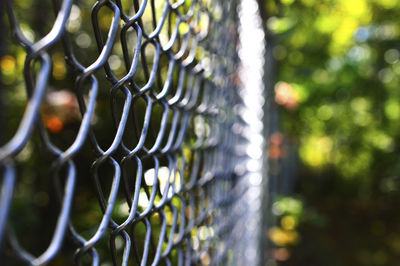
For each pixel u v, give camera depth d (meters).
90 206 3.36
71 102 3.46
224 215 1.78
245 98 2.47
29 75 0.44
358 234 8.05
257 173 3.07
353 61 8.56
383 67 8.84
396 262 6.81
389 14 7.43
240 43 2.14
